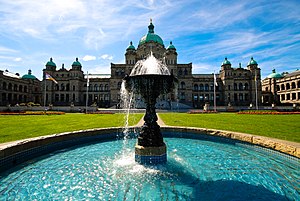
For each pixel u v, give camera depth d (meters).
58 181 6.07
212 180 6.15
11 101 71.00
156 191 5.43
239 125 15.91
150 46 74.12
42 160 8.08
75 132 11.00
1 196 5.14
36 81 86.56
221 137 11.15
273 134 10.80
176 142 11.45
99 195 5.20
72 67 79.19
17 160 7.43
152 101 8.33
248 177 6.34
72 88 77.50
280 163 7.53
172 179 6.25
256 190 5.46
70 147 10.38
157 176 6.48
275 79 81.62
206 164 7.61
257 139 8.93
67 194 5.26
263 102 82.25
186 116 29.47
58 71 81.50
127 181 6.09
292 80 72.50
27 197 5.11
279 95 80.19
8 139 9.59
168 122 19.05
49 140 9.28
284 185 5.74
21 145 7.64
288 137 9.76
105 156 8.77
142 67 8.27
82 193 5.32
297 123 17.42
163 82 8.16
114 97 73.88
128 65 74.62
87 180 6.15
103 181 6.08
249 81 78.81
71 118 25.44
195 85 83.19
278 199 4.97
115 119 23.81
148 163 7.66
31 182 5.98
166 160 8.00
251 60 81.00
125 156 8.78
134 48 76.50
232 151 9.38
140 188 5.62
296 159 6.92
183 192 5.38
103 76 90.62
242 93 79.06
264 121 19.80
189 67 77.38
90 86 82.00
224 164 7.58
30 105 53.97
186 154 9.02
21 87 78.12
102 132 12.52
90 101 80.50
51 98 78.62
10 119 23.19
